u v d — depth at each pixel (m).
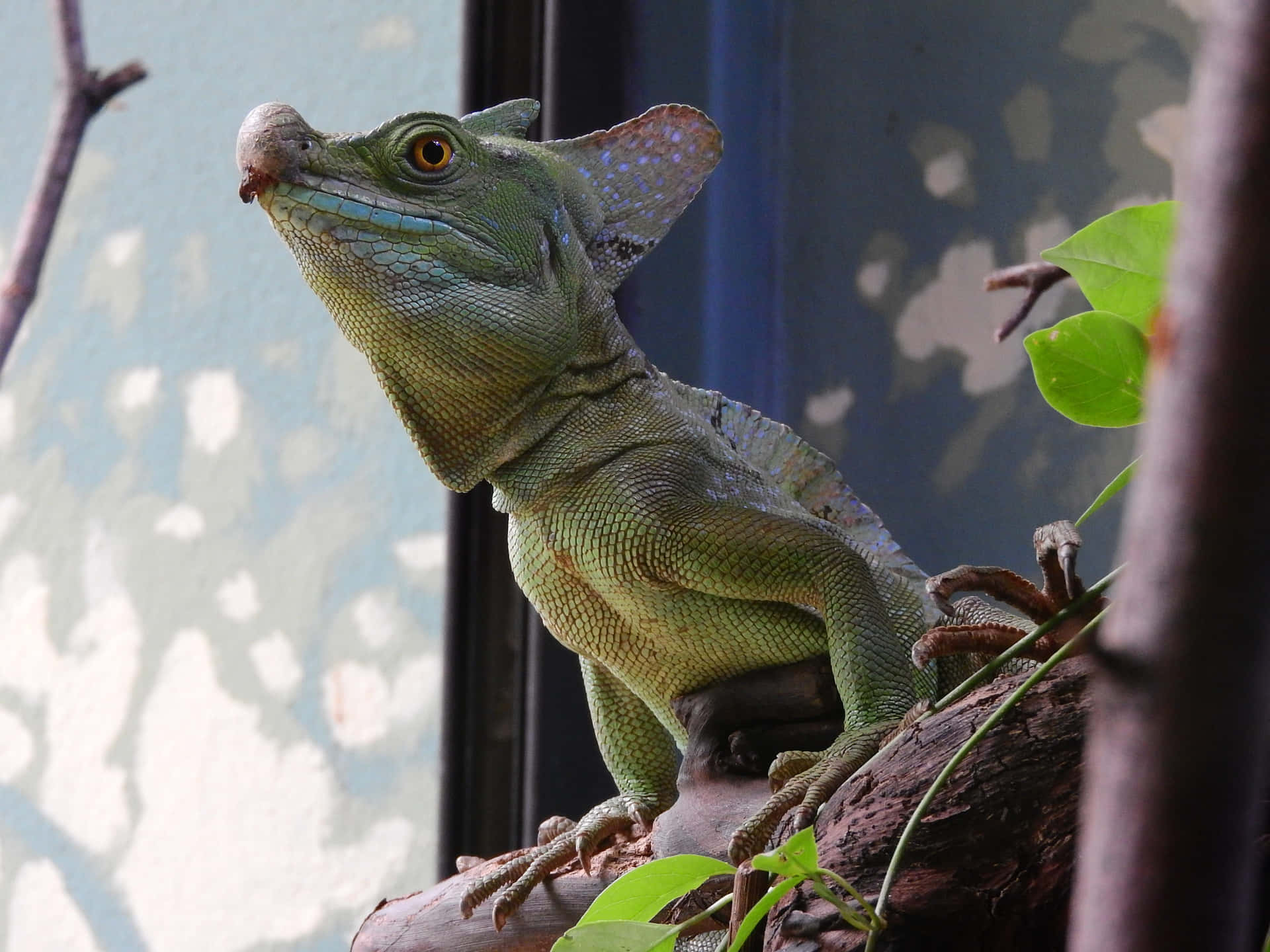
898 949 1.91
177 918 6.16
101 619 6.78
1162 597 0.71
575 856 3.23
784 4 5.34
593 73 4.84
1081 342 1.73
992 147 5.01
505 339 3.00
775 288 5.17
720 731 3.17
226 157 6.79
